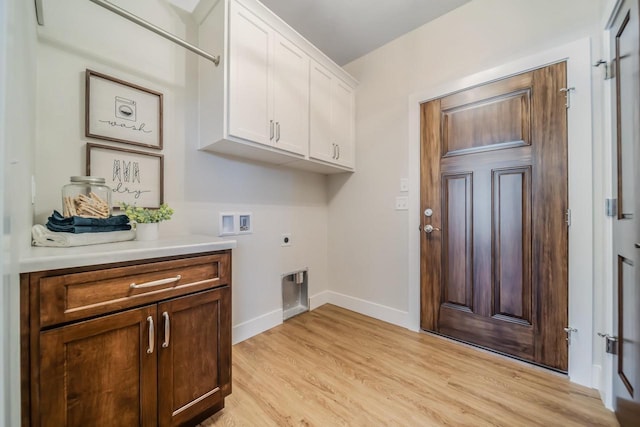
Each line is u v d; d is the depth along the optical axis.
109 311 0.87
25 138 0.74
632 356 1.06
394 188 2.24
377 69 2.35
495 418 1.18
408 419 1.18
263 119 1.63
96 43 1.30
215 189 1.79
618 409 1.16
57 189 1.18
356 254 2.51
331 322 2.25
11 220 0.48
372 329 2.11
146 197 1.46
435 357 1.68
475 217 1.80
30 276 0.72
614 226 1.25
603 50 1.34
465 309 1.84
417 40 2.09
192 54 1.67
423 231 2.06
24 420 0.71
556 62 1.50
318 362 1.63
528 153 1.59
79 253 0.83
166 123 1.55
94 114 1.28
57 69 1.18
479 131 1.78
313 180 2.60
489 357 1.68
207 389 1.14
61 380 0.77
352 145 2.48
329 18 1.97
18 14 0.54
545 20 1.55
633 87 1.05
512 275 1.65
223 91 1.46
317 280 2.63
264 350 1.77
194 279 1.10
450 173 1.92
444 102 1.95
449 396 1.33
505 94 1.68
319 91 2.09
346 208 2.59
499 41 1.71
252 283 2.03
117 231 1.14
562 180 1.48
